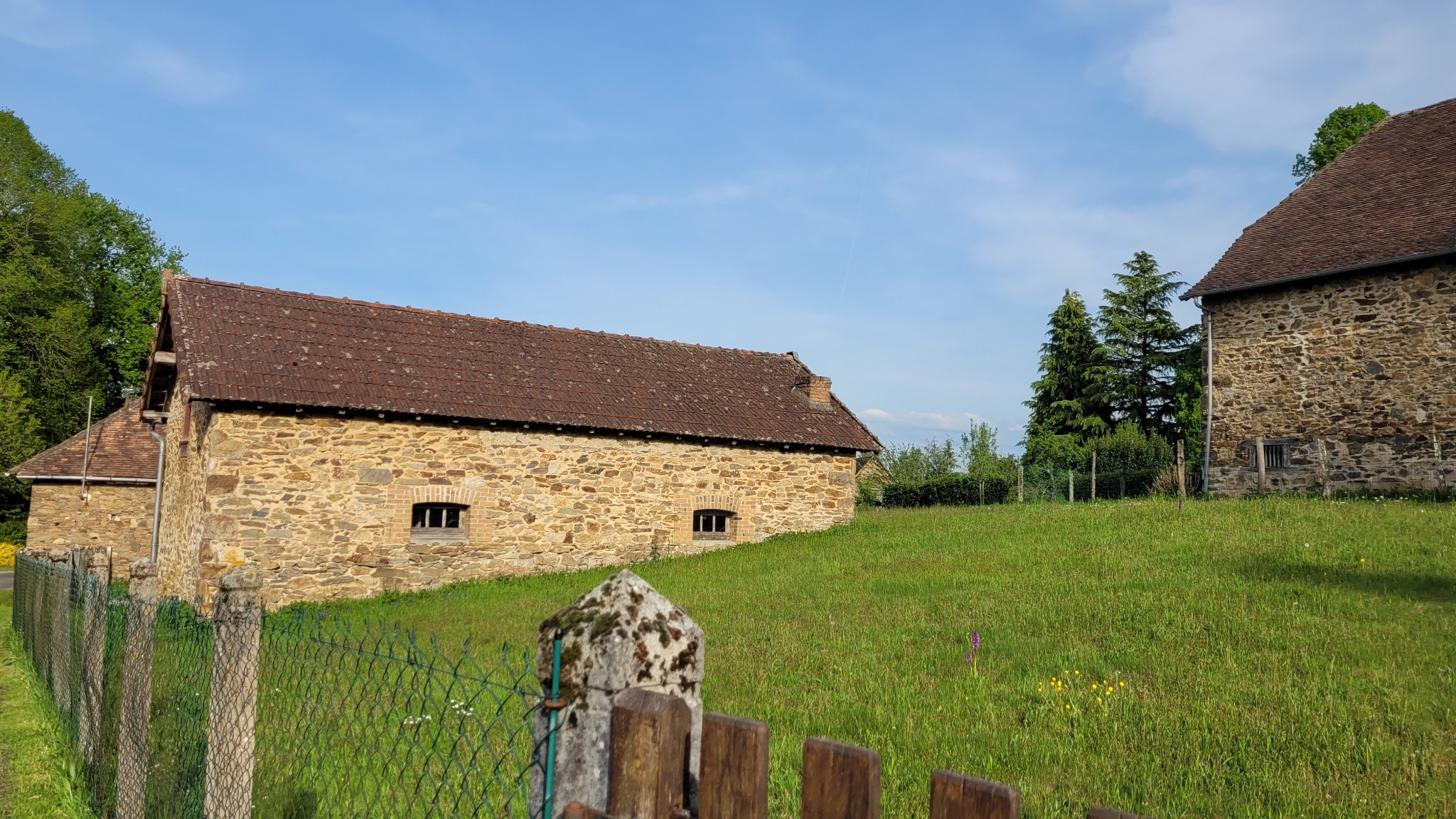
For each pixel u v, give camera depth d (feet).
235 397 46.78
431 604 46.47
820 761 5.66
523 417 55.52
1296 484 58.70
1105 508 57.72
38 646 32.68
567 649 7.31
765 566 51.06
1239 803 16.44
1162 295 137.08
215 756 12.37
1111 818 4.91
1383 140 68.08
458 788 13.64
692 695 7.26
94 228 128.88
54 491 79.10
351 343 56.24
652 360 70.74
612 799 6.63
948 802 5.06
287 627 14.11
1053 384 143.13
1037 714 21.77
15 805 20.35
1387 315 54.85
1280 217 66.69
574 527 57.72
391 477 51.85
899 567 44.50
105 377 126.52
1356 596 29.71
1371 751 18.06
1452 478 51.37
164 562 59.77
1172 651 25.91
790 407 71.26
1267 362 60.90
